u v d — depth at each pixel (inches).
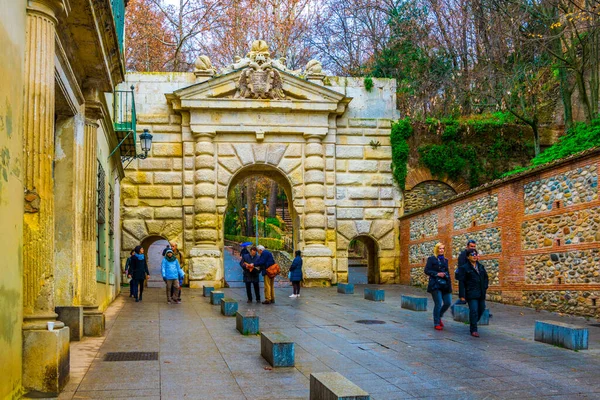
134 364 408.8
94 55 494.9
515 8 1249.4
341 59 2012.8
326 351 464.8
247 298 954.7
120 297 964.0
